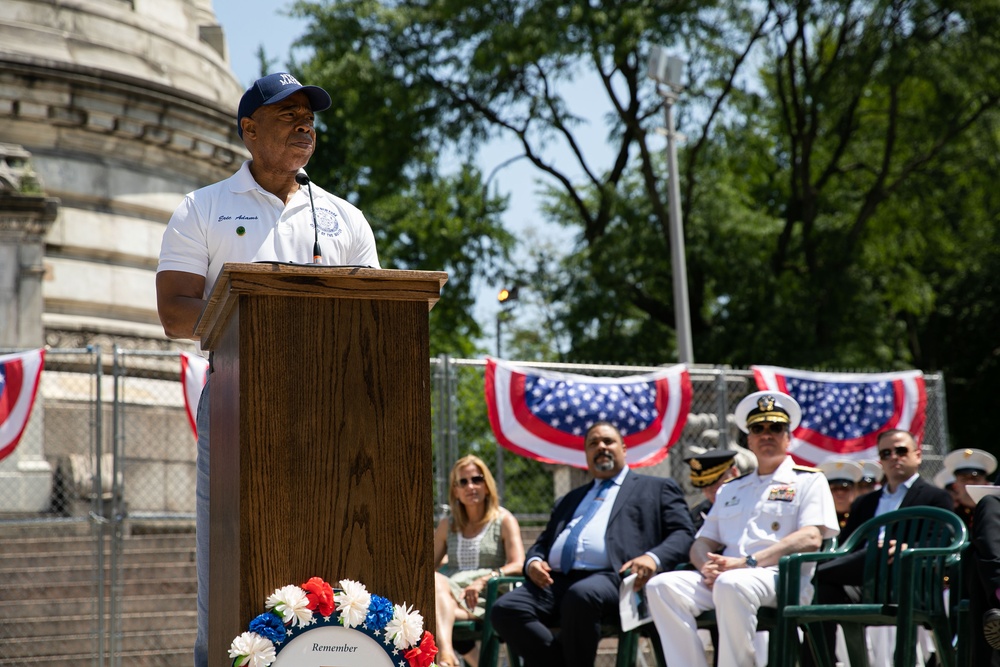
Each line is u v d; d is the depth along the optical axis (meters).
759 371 15.52
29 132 22.52
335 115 37.66
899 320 40.38
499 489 14.25
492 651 9.70
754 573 8.34
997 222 39.78
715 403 15.52
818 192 36.03
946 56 31.70
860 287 34.31
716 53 33.81
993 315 40.19
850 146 37.62
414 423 4.00
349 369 3.96
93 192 23.08
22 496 18.17
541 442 14.03
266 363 3.89
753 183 40.38
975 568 7.15
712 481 11.12
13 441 13.43
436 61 34.38
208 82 26.39
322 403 3.93
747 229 34.44
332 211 5.59
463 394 16.30
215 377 4.46
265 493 3.86
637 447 14.34
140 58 24.69
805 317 34.03
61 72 22.42
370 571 3.93
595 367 14.55
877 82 32.69
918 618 7.67
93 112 22.78
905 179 36.41
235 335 3.97
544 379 14.18
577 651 8.90
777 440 9.19
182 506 21.12
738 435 15.25
